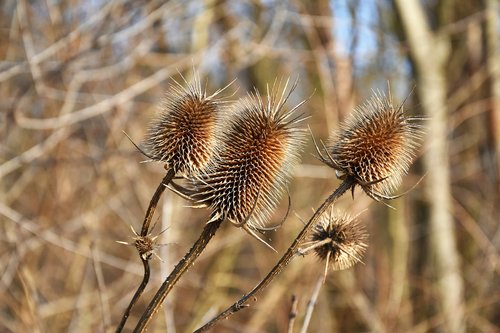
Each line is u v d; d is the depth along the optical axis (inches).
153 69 473.4
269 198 157.1
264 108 160.2
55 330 390.6
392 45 454.3
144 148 159.0
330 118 434.0
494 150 486.0
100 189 416.8
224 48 429.1
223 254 458.0
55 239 325.7
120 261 406.3
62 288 455.5
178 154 152.8
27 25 346.0
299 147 161.9
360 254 169.3
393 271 462.6
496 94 484.1
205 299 427.5
